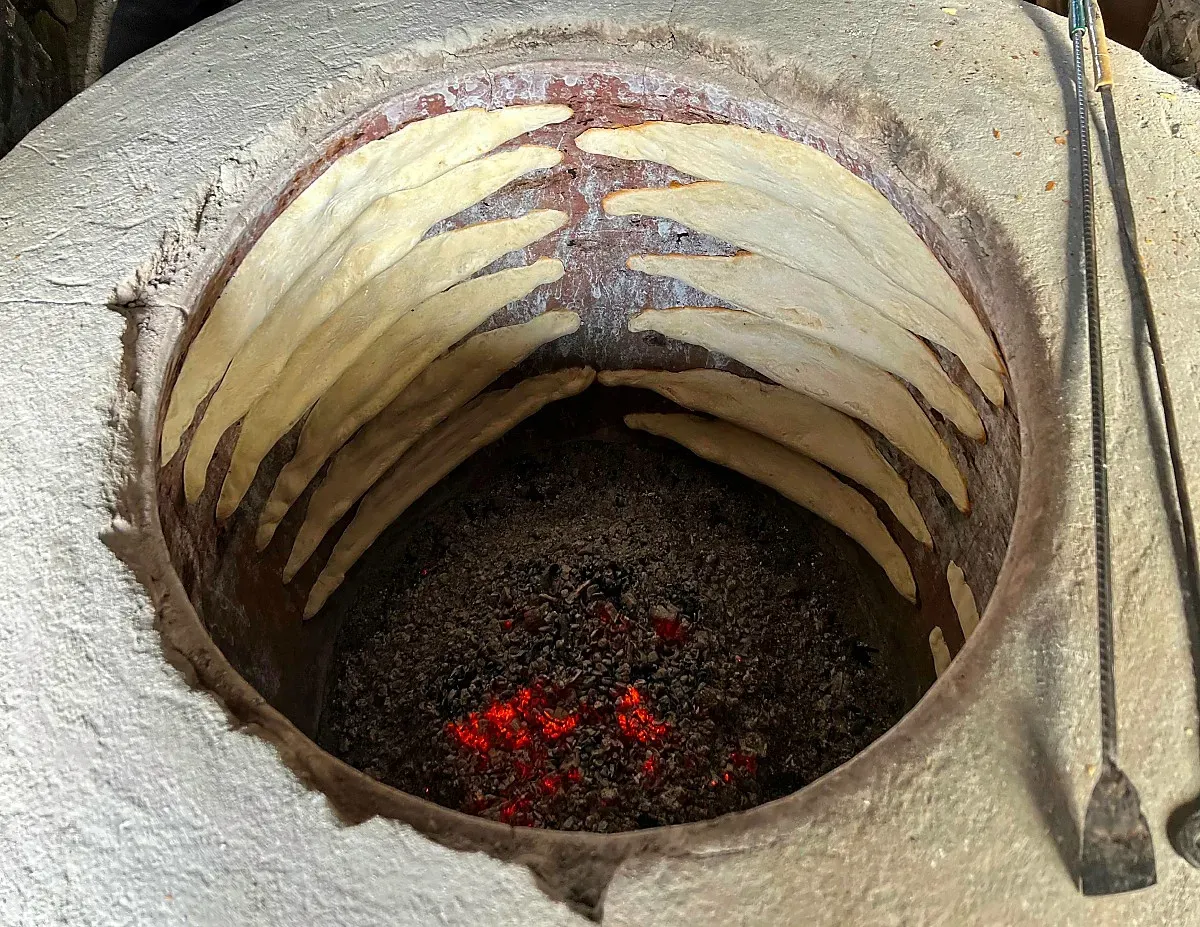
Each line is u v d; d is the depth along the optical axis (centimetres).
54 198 86
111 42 127
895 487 118
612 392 141
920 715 61
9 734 62
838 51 91
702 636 129
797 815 57
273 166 88
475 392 133
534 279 121
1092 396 68
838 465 126
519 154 104
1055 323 74
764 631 130
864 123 87
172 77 95
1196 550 64
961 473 99
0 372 76
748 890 55
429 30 95
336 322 105
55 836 58
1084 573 64
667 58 94
